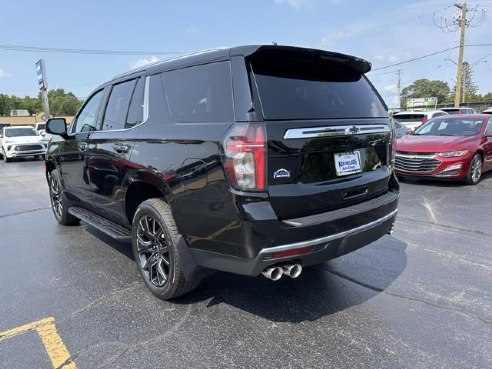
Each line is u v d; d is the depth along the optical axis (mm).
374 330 3053
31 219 6637
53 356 2785
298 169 2842
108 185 4207
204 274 3289
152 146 3393
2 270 4340
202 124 3002
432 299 3525
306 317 3256
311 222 2801
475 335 2963
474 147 8875
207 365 2670
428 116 17250
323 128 2986
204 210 2922
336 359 2711
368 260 4418
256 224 2648
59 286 3906
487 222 5879
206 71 3125
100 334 3053
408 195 7883
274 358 2734
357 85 3660
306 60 3223
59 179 5703
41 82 25578
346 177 3205
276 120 2770
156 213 3391
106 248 5012
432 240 5074
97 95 4812
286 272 2854
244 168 2660
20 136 19797
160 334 3043
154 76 3668
